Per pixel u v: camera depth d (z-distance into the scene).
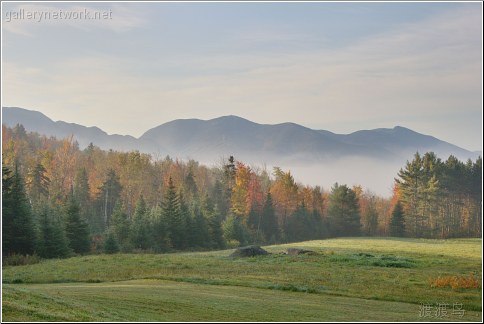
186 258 48.88
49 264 44.69
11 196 54.97
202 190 122.25
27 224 54.47
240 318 19.05
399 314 21.11
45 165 96.69
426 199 110.00
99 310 19.02
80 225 63.59
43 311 17.36
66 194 88.44
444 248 63.06
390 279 32.56
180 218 81.50
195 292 25.47
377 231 118.44
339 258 45.03
